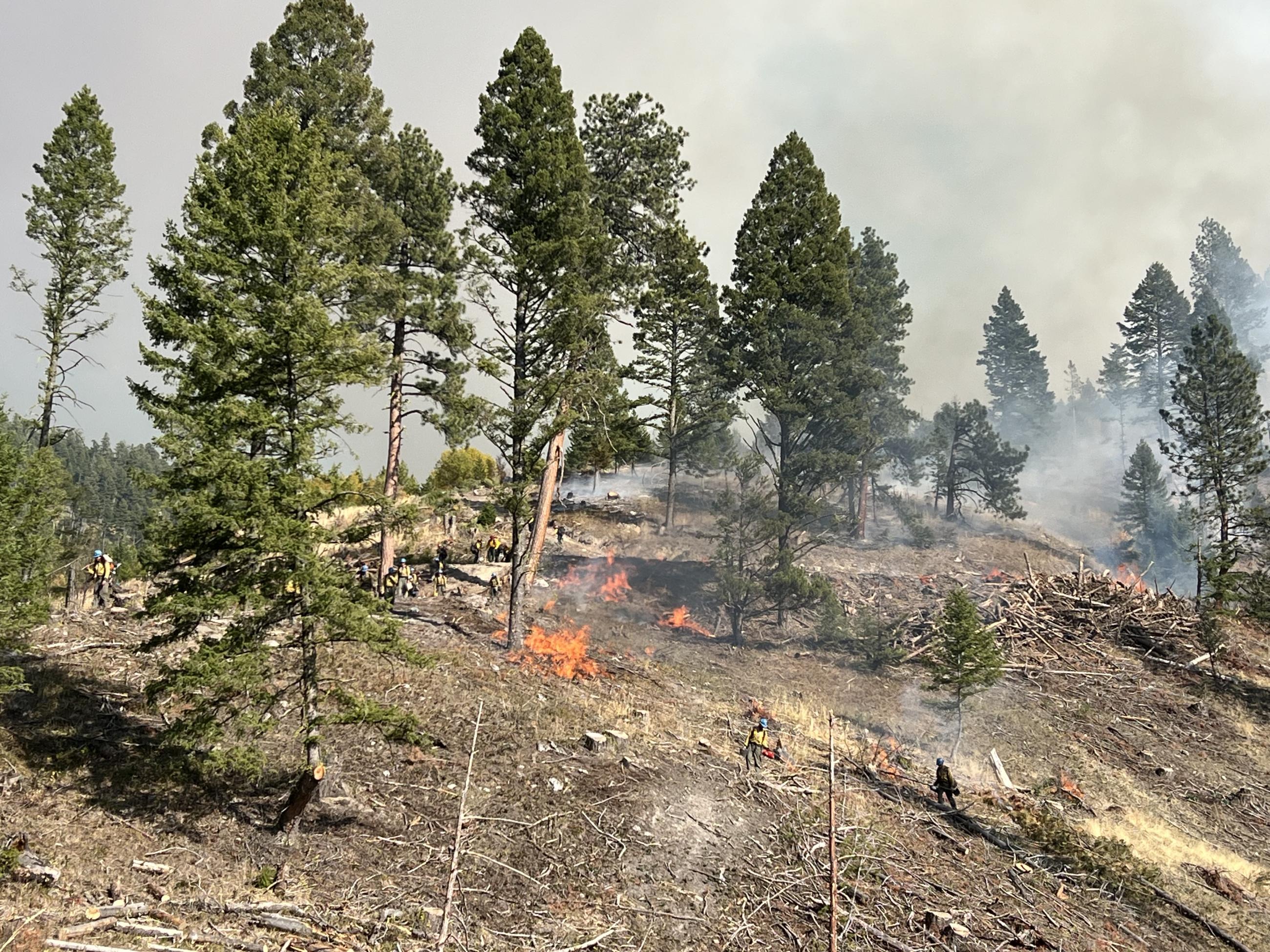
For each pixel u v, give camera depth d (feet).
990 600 125.08
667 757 64.85
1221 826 77.56
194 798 49.78
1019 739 89.56
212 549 46.37
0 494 53.88
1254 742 95.40
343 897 42.45
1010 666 108.78
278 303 45.88
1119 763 87.86
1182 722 98.73
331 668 69.92
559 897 45.80
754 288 123.24
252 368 46.09
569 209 86.99
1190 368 153.89
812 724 82.53
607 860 49.78
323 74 93.25
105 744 53.78
